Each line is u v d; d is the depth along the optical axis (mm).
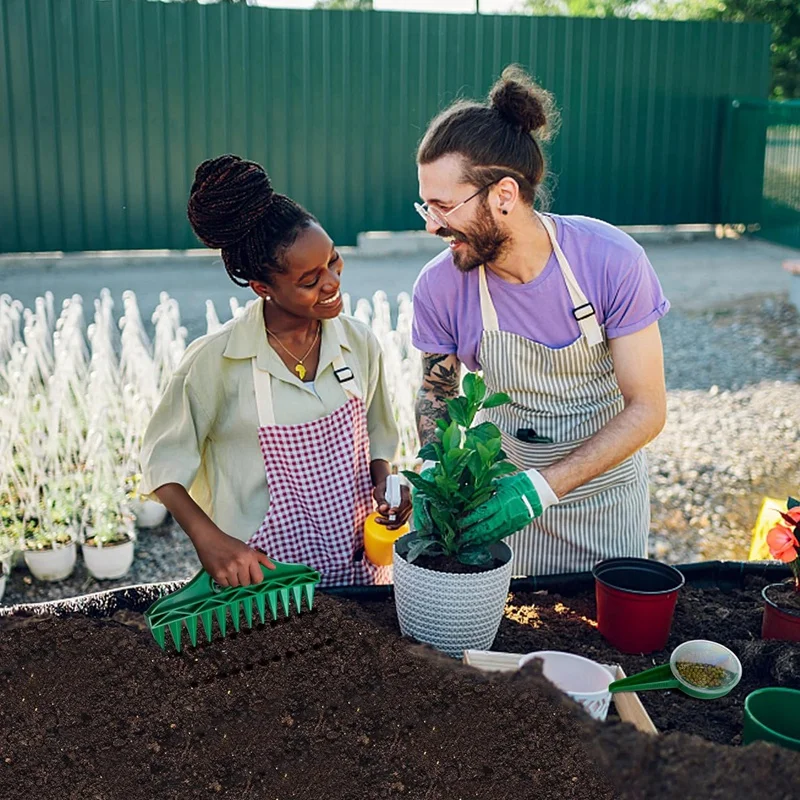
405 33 10023
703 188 11422
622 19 10570
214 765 1439
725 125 11281
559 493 1703
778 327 7785
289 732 1472
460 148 1692
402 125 10258
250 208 1678
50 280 9016
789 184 11047
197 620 1626
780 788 1282
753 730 1354
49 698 1531
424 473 1705
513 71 1738
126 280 9078
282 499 1866
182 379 1810
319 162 10156
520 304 1897
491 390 2055
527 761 1372
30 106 9344
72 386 4508
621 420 1807
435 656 1550
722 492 4641
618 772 1343
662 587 1780
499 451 1662
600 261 1829
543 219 1863
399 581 1612
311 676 1553
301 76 9891
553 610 1862
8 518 3969
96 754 1454
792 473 4895
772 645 1636
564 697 1450
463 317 1984
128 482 4199
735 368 6793
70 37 9273
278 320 1835
